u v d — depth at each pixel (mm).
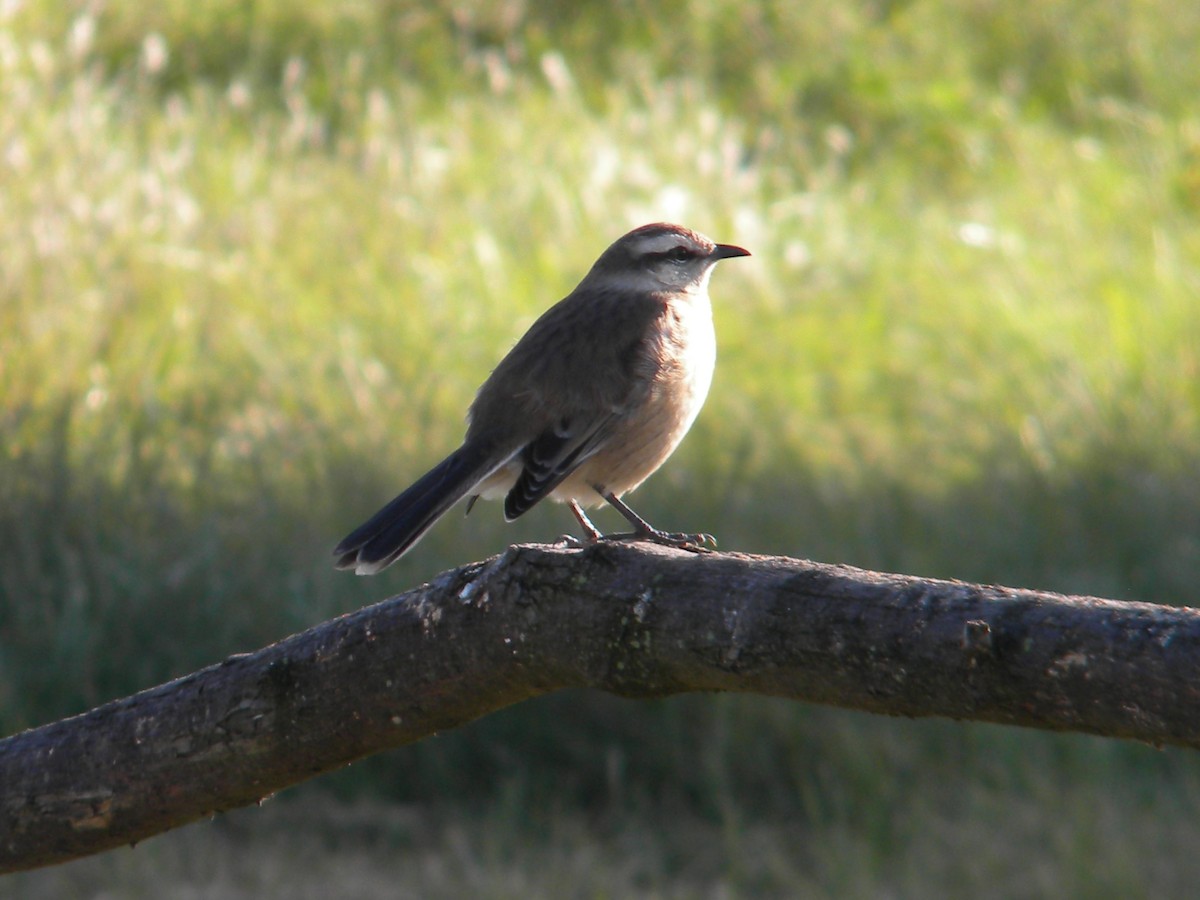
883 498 13812
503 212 18312
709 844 10141
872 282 18625
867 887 9406
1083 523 13234
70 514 11359
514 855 9898
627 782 10688
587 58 22125
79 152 16984
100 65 19453
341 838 10148
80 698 10469
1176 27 25188
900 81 23047
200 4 21531
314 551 11539
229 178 17828
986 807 10148
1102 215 20953
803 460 14555
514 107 20469
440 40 21578
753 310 17844
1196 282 19172
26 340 13648
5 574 10820
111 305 14648
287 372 14711
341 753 4723
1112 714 3354
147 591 10859
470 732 10758
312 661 4633
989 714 3555
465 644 4418
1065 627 3398
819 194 20156
